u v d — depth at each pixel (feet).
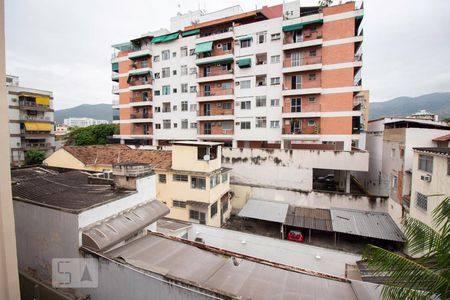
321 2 84.12
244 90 85.76
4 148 14.43
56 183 34.17
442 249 13.48
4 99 14.28
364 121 104.78
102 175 39.70
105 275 22.33
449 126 47.65
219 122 92.63
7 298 14.70
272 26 80.64
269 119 82.64
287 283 21.70
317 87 74.90
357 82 80.94
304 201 61.21
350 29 70.44
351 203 56.75
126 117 113.09
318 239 52.60
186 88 99.40
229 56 85.35
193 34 97.30
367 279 27.89
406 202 42.19
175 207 57.16
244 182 75.56
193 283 18.60
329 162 66.54
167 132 104.01
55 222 24.32
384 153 57.57
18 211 27.25
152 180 33.12
